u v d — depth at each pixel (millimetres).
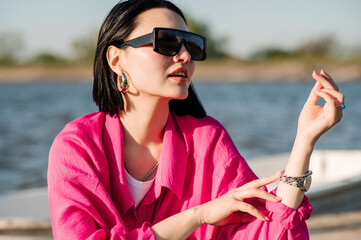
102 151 1375
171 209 1420
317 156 6297
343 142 11953
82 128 1392
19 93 36656
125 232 1261
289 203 1270
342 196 4508
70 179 1315
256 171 6125
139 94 1396
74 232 1238
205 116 1548
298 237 1271
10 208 4027
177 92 1330
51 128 14805
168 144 1421
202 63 73500
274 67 71938
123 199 1361
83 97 31297
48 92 38125
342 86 44062
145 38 1327
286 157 6547
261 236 1300
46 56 77312
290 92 35688
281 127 14883
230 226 1376
